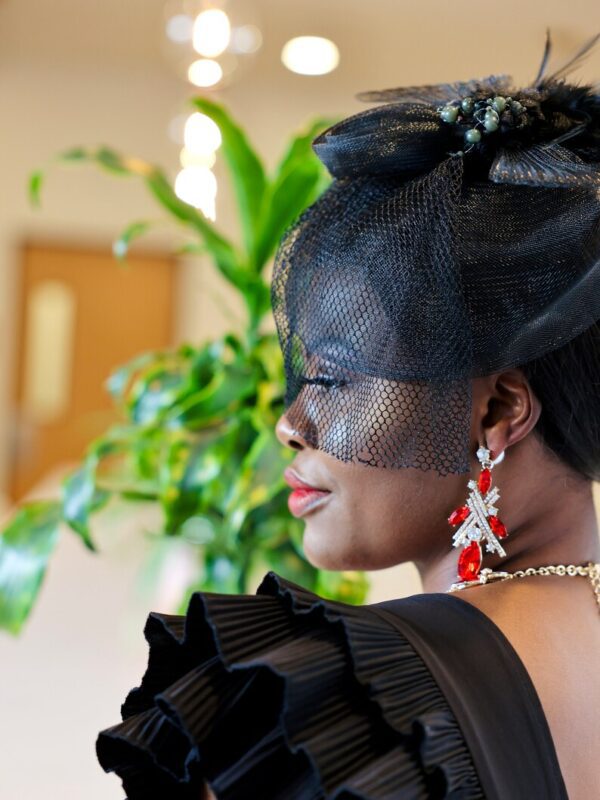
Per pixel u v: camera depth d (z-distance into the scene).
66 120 5.89
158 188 1.40
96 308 6.13
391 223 0.75
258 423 1.31
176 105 5.85
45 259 6.05
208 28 3.13
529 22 4.53
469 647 0.67
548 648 0.70
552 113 0.80
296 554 1.33
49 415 6.14
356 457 0.76
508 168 0.71
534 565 0.78
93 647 2.35
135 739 0.66
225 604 0.65
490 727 0.63
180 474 1.31
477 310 0.73
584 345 0.77
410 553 0.80
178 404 1.36
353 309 0.75
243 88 5.80
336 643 0.64
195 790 0.67
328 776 0.59
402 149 0.79
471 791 0.60
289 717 0.60
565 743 0.67
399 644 0.64
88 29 5.14
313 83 5.77
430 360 0.73
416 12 4.64
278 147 5.86
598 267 0.74
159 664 0.70
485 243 0.74
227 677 0.64
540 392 0.76
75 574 2.69
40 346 6.10
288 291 0.82
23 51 5.55
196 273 6.16
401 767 0.60
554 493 0.79
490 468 0.76
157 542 1.44
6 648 2.32
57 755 1.94
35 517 1.35
